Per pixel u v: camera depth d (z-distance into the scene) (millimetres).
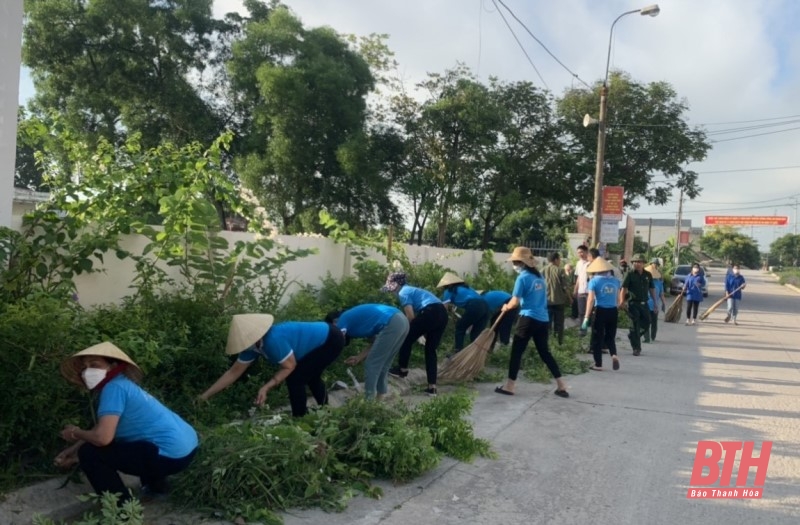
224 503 4207
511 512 4551
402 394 7898
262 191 24391
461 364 8531
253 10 27172
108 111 25172
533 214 35219
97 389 3938
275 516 4160
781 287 55156
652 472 5461
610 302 10180
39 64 23656
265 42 24422
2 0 5355
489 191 28516
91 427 4535
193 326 5992
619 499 4852
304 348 5566
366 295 9430
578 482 5176
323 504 4438
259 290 7891
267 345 5324
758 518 4594
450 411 5871
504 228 39125
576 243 20250
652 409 7660
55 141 6695
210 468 4316
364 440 5043
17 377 4086
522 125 29000
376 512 4449
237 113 26844
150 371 5383
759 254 121938
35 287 5125
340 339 5781
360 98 25719
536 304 8125
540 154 29156
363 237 11133
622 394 8469
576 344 12125
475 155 25984
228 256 6820
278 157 23766
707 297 36250
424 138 26156
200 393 5738
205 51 26297
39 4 22906
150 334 5383
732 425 7027
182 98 24828
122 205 5980
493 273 15586
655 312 14336
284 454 4508
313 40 25016
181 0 24891
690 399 8289
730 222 79312
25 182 24750
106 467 3957
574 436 6438
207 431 4926
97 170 6430
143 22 23547
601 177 19250
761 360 12016
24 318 4215
